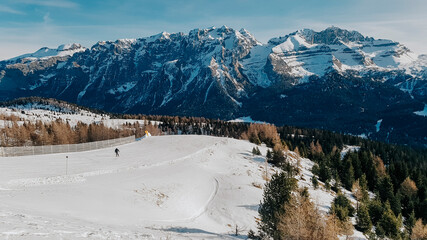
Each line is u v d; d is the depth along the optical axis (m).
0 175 42.84
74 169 52.03
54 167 52.94
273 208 31.14
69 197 35.25
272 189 32.84
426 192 92.31
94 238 17.31
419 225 61.72
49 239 14.87
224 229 39.56
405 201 86.62
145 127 188.38
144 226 29.55
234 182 61.34
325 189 80.31
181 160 71.38
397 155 165.62
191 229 33.56
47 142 118.38
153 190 46.25
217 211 46.22
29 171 47.75
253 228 41.69
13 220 17.52
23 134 119.50
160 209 40.28
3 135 130.38
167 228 31.08
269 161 90.69
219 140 105.12
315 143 189.88
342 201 64.19
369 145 181.88
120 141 96.69
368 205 68.25
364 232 55.62
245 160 87.38
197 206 47.12
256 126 180.62
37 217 20.78
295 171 82.38
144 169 58.59
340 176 101.06
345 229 44.38
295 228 24.47
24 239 13.98
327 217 26.12
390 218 58.91
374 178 104.44
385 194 85.31
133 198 40.62
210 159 79.56
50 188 38.25
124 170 55.75
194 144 95.75
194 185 54.69
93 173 50.38
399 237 56.62
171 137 111.50
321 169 92.44
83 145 79.75
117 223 28.11
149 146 91.81
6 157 61.31
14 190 35.03
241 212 46.69
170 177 54.88
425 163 158.75
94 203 35.03
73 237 16.33
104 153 75.19
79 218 26.59
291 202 27.66
